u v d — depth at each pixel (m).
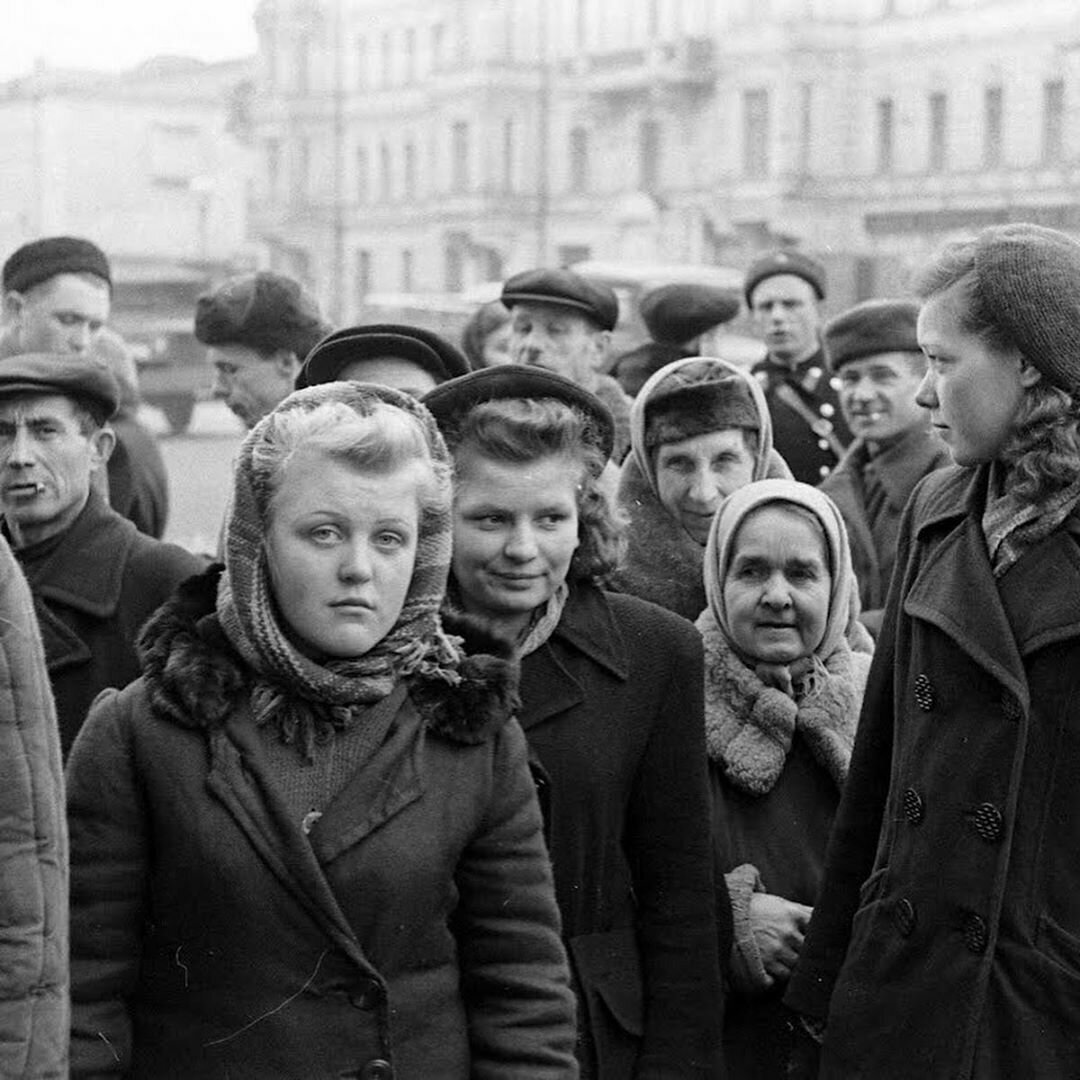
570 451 2.90
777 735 3.49
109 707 2.48
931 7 14.23
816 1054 3.35
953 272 2.90
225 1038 2.37
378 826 2.41
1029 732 2.80
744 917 3.33
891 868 2.98
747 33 16.64
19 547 3.83
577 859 2.91
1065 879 2.80
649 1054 2.92
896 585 3.13
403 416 2.48
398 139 19.20
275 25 17.86
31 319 5.52
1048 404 2.82
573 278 5.94
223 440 18.52
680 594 3.94
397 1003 2.41
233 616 2.45
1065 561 2.82
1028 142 13.04
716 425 3.94
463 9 18.94
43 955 2.12
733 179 16.81
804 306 7.06
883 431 5.50
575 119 19.53
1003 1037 2.79
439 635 2.53
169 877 2.40
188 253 16.72
